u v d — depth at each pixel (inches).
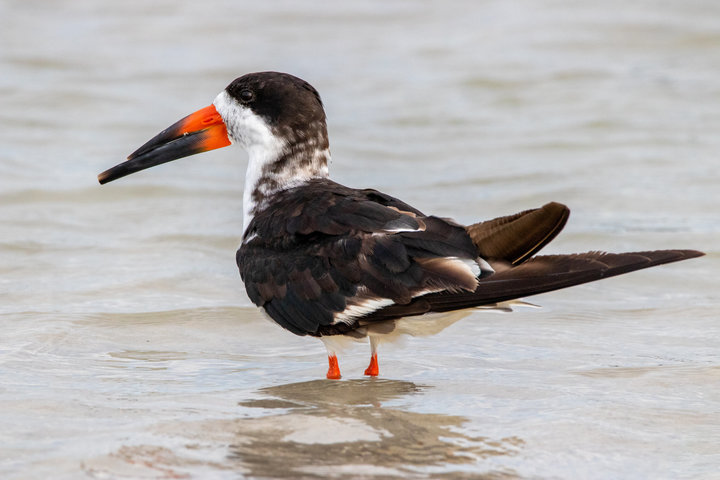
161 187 740.0
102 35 1226.0
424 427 353.7
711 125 901.2
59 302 512.1
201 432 343.6
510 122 933.2
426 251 380.2
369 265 385.4
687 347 452.4
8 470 309.6
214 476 307.4
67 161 796.6
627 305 518.6
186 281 553.3
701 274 562.3
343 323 392.5
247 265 418.9
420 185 755.4
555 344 460.4
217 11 1343.5
